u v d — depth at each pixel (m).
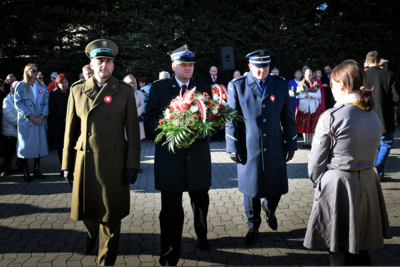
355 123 1.94
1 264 2.71
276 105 3.02
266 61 2.92
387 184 4.66
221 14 11.18
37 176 5.36
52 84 8.57
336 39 11.60
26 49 10.55
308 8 11.49
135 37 10.55
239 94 3.05
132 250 2.94
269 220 3.23
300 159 6.41
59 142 5.41
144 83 8.36
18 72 10.63
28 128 5.10
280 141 3.09
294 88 7.89
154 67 10.67
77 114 2.54
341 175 1.98
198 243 2.95
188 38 10.93
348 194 1.95
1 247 3.01
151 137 6.27
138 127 2.63
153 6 11.23
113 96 2.54
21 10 10.57
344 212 1.97
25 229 3.40
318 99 7.30
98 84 2.60
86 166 2.47
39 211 3.91
